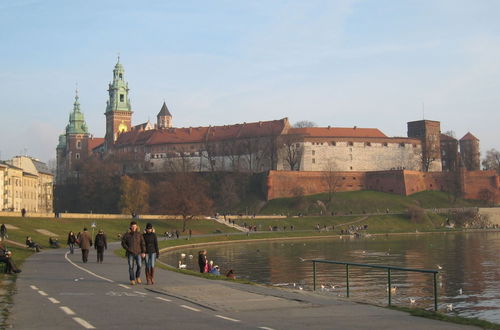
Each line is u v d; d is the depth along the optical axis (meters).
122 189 189.12
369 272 68.19
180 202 146.00
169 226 148.75
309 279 62.06
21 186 188.88
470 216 193.75
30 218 114.50
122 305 23.58
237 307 23.52
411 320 20.95
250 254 97.31
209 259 87.44
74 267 43.69
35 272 39.09
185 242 114.81
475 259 86.94
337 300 26.27
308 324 19.81
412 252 101.06
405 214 189.88
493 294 51.31
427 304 45.78
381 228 177.00
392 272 68.06
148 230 32.09
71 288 29.52
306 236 149.88
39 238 90.19
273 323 19.89
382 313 22.55
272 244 124.44
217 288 29.97
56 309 22.34
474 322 20.78
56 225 114.62
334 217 184.62
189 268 71.62
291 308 23.59
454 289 54.56
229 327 18.84
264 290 29.75
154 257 32.03
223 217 172.88
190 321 19.94
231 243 127.25
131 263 31.55
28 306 23.12
